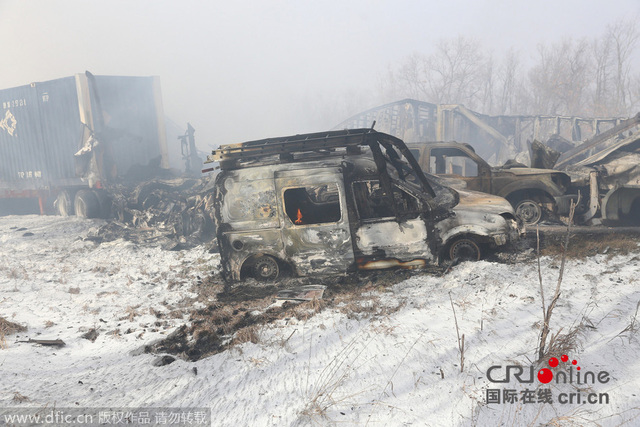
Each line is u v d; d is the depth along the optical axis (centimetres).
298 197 693
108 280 702
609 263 566
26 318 506
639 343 362
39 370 362
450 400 303
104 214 1330
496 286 508
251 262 625
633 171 1078
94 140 1351
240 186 606
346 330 428
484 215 599
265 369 360
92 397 314
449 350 372
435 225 589
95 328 479
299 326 450
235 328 463
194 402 308
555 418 279
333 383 328
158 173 1539
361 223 588
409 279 571
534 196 865
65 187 1484
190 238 966
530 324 410
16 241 1098
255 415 290
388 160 644
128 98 1477
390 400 304
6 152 1584
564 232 754
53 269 779
